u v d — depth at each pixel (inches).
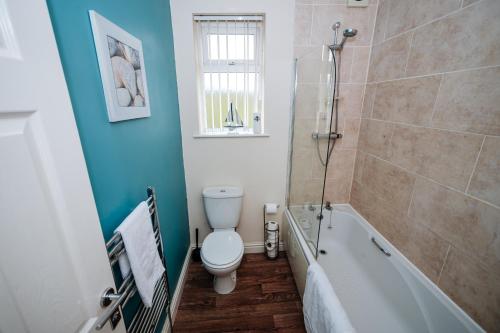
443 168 46.2
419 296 50.4
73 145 20.4
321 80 54.6
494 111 36.4
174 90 66.7
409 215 56.2
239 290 70.9
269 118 74.8
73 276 20.3
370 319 56.6
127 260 32.2
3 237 14.3
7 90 14.4
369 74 71.3
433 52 47.8
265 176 81.1
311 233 61.7
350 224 80.4
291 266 77.3
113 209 32.7
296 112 73.4
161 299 49.2
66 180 19.5
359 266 74.2
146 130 45.2
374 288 65.3
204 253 64.2
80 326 21.1
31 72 16.3
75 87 24.8
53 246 18.2
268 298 67.9
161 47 54.9
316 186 58.7
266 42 67.7
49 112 17.9
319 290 45.7
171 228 62.4
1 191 14.2
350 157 81.2
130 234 31.5
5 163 14.5
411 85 54.3
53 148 18.2
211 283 73.6
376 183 69.7
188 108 72.2
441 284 47.4
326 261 77.4
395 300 57.2
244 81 73.4
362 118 76.1
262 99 76.4
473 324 40.3
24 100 15.6
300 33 68.1
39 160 17.1
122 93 34.2
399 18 57.8
